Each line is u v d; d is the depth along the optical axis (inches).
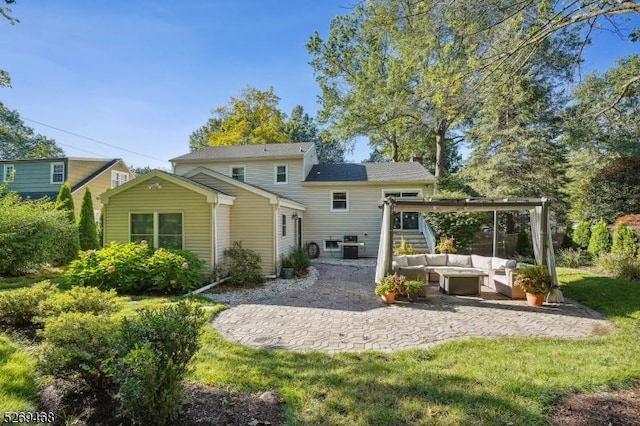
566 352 170.1
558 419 110.6
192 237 387.9
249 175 669.3
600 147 588.7
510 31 179.5
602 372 143.9
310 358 163.8
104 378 122.9
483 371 146.5
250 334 203.2
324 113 891.4
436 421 108.7
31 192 715.4
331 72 848.3
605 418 111.0
